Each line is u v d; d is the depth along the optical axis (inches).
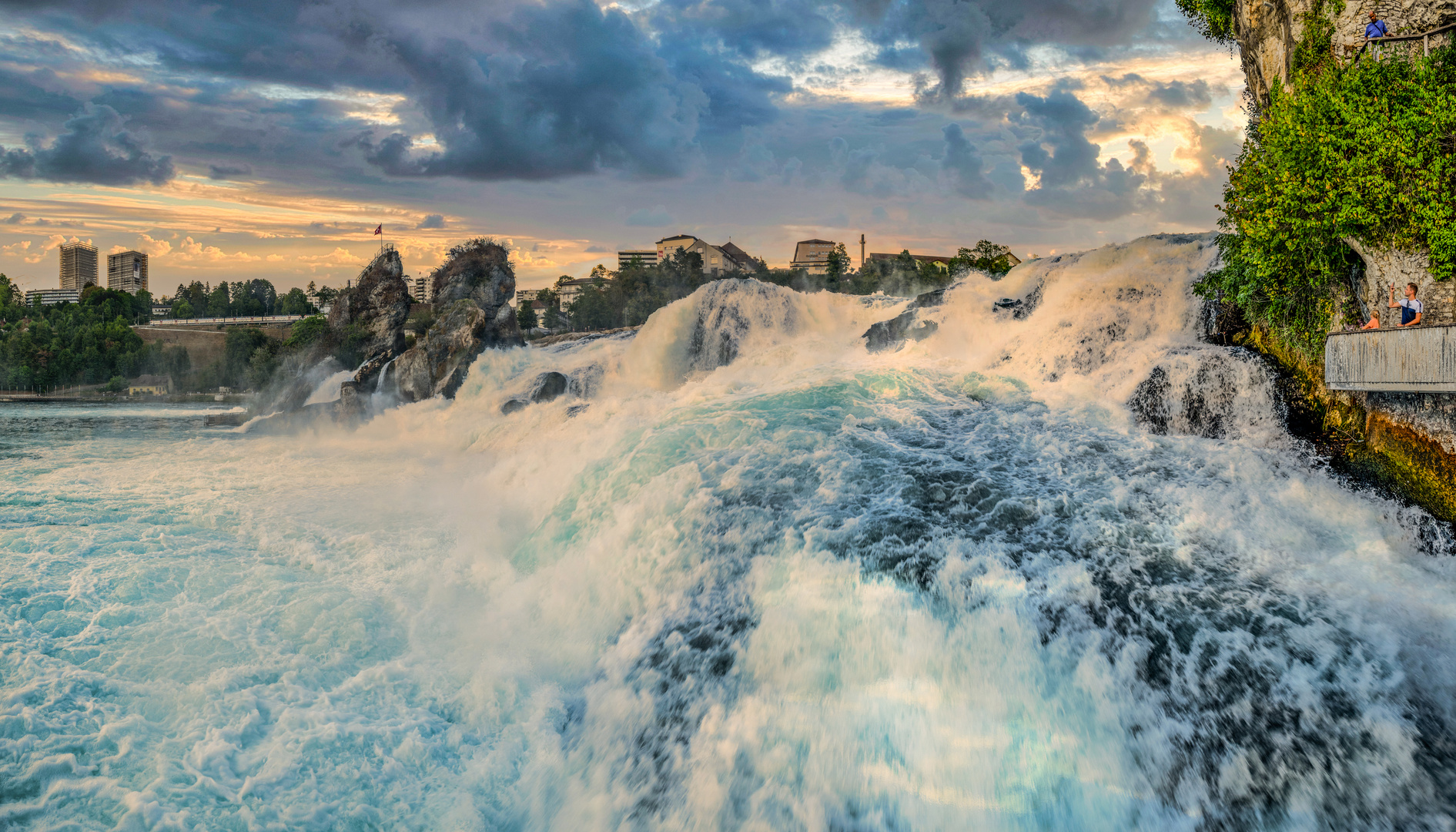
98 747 323.6
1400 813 292.4
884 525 465.7
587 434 772.0
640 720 390.9
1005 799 331.6
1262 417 558.9
